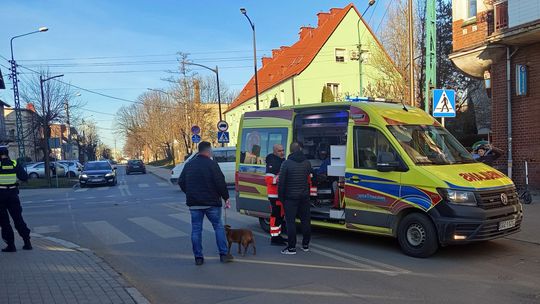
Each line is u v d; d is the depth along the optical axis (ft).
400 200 22.65
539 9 37.78
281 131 29.91
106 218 39.17
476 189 20.99
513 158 43.42
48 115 105.81
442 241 21.07
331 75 130.31
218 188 22.03
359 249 24.23
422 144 24.07
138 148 389.60
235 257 23.35
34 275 19.62
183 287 18.48
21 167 25.43
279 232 26.27
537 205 35.12
